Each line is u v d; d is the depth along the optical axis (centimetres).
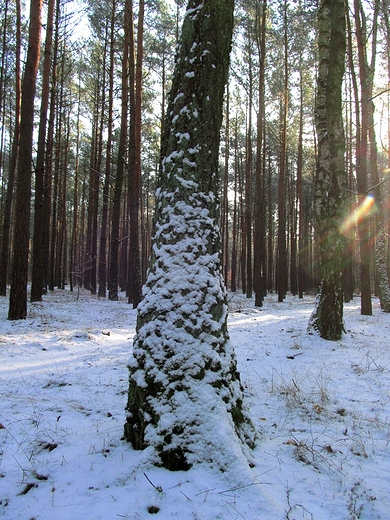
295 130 2588
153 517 221
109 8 1866
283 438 355
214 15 353
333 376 588
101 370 627
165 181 346
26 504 242
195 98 346
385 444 349
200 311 311
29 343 765
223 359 314
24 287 990
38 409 428
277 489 257
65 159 2431
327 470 293
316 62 2089
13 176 1669
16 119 1659
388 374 585
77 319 1145
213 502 232
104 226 2059
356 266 3353
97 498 242
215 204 350
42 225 1412
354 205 1734
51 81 1788
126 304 1653
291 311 1579
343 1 872
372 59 1517
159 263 327
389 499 260
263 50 1758
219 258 343
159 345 302
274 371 627
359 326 1057
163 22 2019
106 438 330
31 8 959
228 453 265
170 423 277
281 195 2097
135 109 1536
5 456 311
